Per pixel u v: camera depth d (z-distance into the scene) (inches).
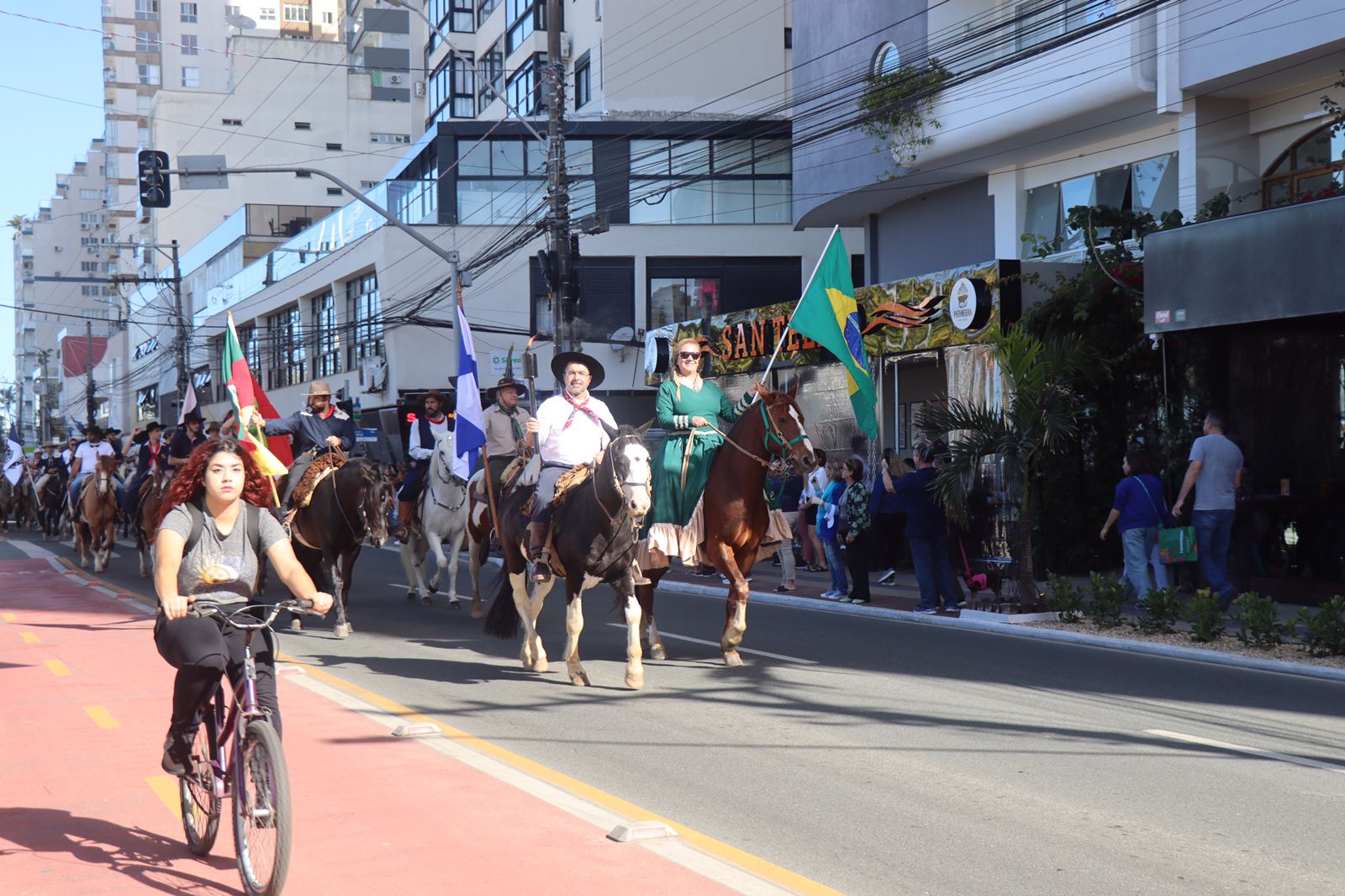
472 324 1619.1
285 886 207.6
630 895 203.5
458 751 305.0
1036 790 280.8
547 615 606.5
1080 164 846.5
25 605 648.4
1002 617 562.3
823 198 1022.4
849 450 906.7
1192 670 443.2
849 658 468.1
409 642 514.0
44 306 5167.3
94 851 229.6
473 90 2096.5
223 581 215.8
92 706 365.7
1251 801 272.1
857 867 228.5
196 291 2815.0
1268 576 679.1
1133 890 216.2
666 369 1117.7
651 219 1605.6
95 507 858.8
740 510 432.1
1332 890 216.2
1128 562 585.6
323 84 3191.4
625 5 1636.3
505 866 217.8
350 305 1939.0
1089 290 695.7
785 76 1651.1
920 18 885.2
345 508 526.6
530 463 434.6
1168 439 674.2
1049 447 601.9
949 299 774.5
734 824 255.3
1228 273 592.7
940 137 861.8
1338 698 391.2
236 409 491.5
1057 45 748.6
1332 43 611.5
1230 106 708.0
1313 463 669.9
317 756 298.2
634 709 370.3
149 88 4709.6
